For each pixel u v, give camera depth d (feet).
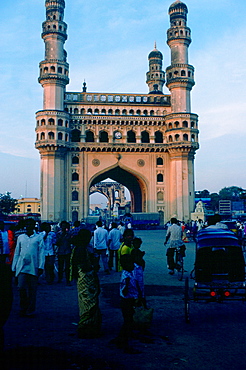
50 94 169.58
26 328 23.56
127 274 21.18
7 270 15.19
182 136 173.47
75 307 29.89
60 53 173.06
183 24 182.91
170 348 19.77
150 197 178.81
